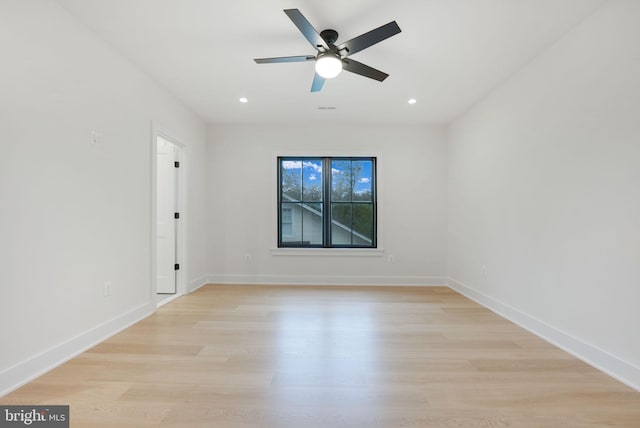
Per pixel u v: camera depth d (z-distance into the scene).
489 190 3.56
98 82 2.49
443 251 4.80
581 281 2.26
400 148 4.82
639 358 1.84
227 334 2.67
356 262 4.81
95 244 2.45
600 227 2.11
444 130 4.81
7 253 1.77
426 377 1.95
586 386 1.86
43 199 1.99
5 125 1.76
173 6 2.14
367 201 4.92
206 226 4.80
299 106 4.07
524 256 2.91
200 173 4.58
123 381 1.88
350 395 1.74
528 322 2.82
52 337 2.05
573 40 2.35
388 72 3.10
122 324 2.77
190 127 4.21
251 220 4.83
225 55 2.81
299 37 2.53
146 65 2.98
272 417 1.55
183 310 3.38
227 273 4.82
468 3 2.11
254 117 4.53
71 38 2.21
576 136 2.31
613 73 2.02
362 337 2.61
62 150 2.14
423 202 4.81
